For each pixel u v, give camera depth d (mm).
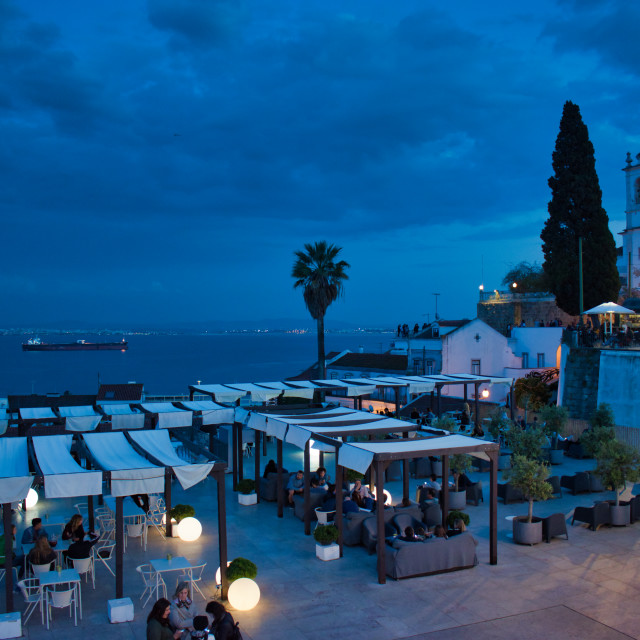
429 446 14930
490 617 12023
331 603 12672
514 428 22125
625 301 45750
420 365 54125
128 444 16062
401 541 14297
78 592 12508
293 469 25016
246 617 12062
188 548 16094
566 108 45906
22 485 11961
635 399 29609
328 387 28781
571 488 21391
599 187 45562
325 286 43125
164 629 10195
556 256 46000
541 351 47719
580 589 13359
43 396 32688
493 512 14859
